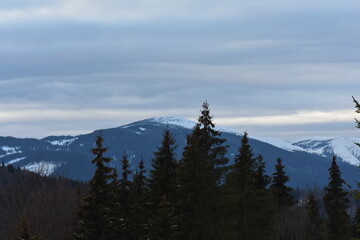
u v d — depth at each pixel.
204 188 58.94
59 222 66.50
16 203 66.19
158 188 61.94
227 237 60.41
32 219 64.44
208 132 67.50
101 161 58.94
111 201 59.41
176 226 56.50
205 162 61.34
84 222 58.22
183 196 58.84
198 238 57.41
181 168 60.19
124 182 70.56
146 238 57.97
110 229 58.78
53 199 67.81
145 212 63.56
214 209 59.88
